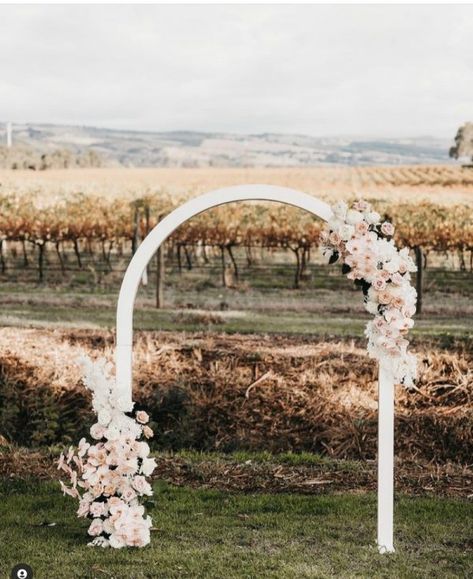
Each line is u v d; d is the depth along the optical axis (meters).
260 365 8.22
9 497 5.92
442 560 4.68
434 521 5.55
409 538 5.13
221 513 5.65
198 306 8.43
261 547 4.83
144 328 8.38
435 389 7.94
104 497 4.74
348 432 8.00
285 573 4.31
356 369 8.18
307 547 4.86
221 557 4.58
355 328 8.30
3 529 5.12
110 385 4.64
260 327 8.38
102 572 4.27
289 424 8.06
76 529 5.10
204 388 8.16
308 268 8.45
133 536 4.65
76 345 8.47
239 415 8.09
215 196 4.74
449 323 8.39
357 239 4.65
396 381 4.64
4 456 7.17
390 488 4.71
